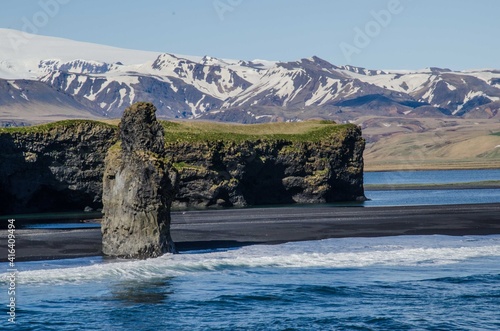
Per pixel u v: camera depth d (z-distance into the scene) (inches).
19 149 7480.3
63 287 3398.1
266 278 3641.7
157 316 2997.0
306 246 4498.0
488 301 3260.3
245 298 3275.1
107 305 3129.9
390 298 3304.6
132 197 4028.1
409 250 4347.9
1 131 7440.9
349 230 5246.1
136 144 4055.1
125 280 3548.2
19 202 7568.9
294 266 3912.4
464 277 3676.2
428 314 3073.3
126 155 4067.4
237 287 3459.6
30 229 5329.7
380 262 4025.6
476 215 6195.9
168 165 4087.1
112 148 4234.7
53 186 7711.6
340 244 4576.8
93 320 2928.2
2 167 7386.8
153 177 4013.3
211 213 6884.8
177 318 2977.4
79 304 3134.8
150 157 4018.2
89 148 7829.7
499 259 4126.5
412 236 4936.0
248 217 6323.8
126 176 4057.6
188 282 3540.8
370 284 3543.3
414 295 3353.8
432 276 3710.6
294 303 3216.0
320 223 5713.6
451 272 3796.8
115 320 2935.5
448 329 2886.3
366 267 3907.5
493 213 6358.3
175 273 3710.6
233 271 3779.5
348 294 3366.1
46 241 4601.4
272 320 2974.9
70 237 4790.8
